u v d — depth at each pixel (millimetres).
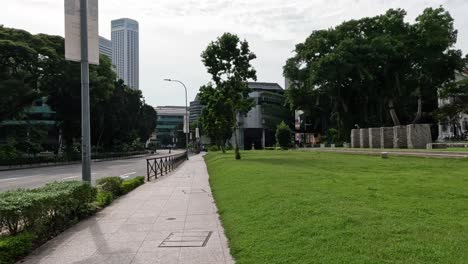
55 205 8328
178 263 6055
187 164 37156
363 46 53250
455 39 55500
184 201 12625
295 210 8250
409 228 6461
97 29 12914
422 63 55594
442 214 7520
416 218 7188
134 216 10180
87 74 12734
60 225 8711
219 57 32219
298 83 67500
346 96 65438
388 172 16484
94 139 65750
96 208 10969
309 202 9000
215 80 32906
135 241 7531
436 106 73312
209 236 7711
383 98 61250
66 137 58531
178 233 8078
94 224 9258
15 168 38875
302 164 22969
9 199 7414
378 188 11070
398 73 57094
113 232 8367
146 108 98500
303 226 6965
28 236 6930
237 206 10016
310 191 10750
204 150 115562
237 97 33344
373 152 34438
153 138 162000
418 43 54438
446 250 5328
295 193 10445
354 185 11852
